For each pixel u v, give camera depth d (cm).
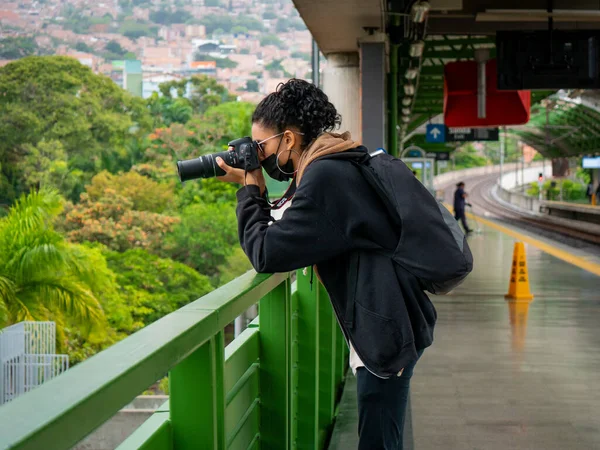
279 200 231
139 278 2988
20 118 4519
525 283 977
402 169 210
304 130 223
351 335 208
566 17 1147
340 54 1190
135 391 125
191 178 222
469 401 511
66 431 100
